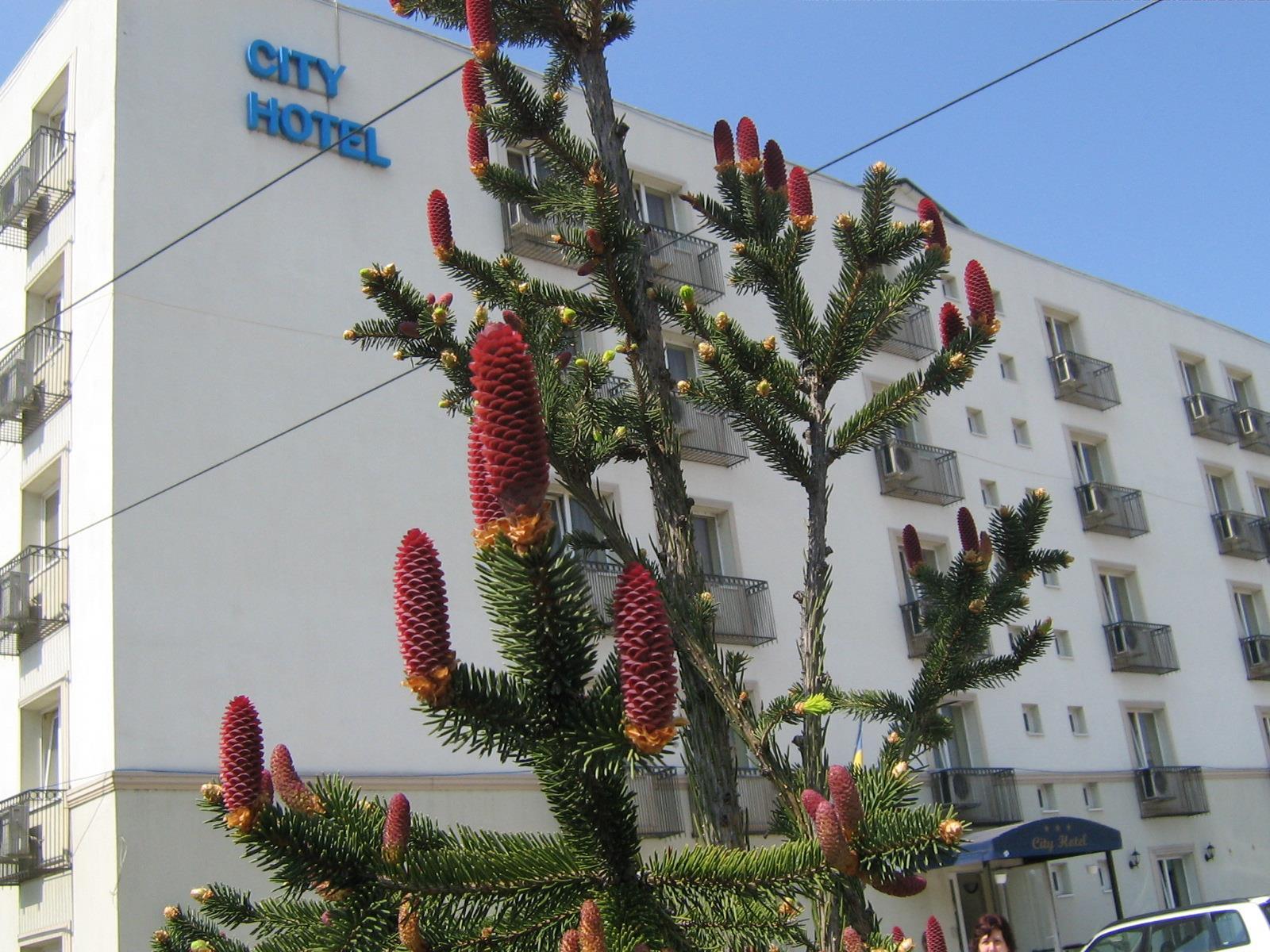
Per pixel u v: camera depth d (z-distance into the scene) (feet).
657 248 62.44
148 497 52.31
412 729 56.03
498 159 67.97
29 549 54.75
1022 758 78.64
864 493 77.66
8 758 56.13
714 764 15.99
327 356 59.36
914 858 9.15
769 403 19.34
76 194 58.70
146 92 57.82
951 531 81.56
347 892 9.77
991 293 19.92
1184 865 87.10
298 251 60.08
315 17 64.44
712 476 70.54
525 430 9.16
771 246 20.26
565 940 8.83
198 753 50.14
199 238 57.31
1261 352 115.03
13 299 62.64
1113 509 91.09
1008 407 89.81
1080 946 77.10
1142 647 88.94
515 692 9.71
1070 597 87.35
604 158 20.71
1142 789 85.05
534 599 9.39
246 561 53.93
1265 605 102.63
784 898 9.96
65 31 62.44
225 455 54.90
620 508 63.93
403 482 59.67
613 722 9.45
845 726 68.90
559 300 20.06
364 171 63.67
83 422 54.80
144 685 49.78
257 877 49.70
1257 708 97.30
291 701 53.16
